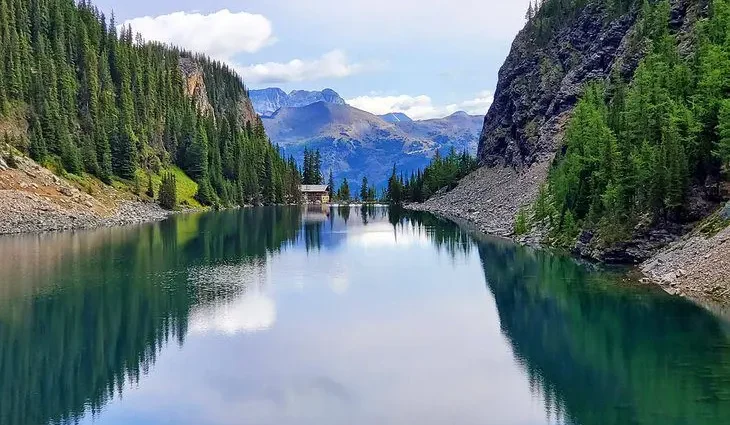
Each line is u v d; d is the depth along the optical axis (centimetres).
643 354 4584
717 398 3772
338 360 4644
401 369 4434
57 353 4884
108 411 3803
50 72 17988
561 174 10731
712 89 7531
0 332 5428
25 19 19562
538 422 3534
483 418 3612
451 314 5944
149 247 10450
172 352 4856
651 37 12700
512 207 14375
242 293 6894
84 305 6297
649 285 6581
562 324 5466
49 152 16075
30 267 8338
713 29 9388
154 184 19525
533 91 18975
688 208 7250
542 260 8794
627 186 8019
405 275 8044
